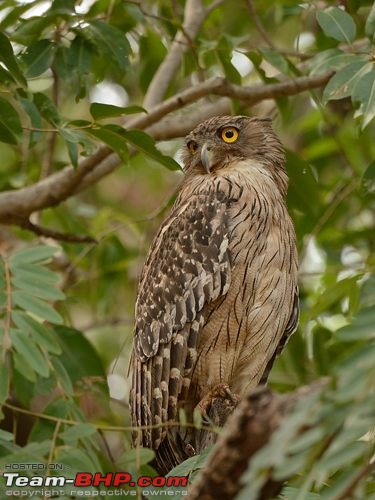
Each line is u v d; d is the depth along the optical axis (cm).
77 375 1111
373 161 1074
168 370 1029
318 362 1222
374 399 494
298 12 1317
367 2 1165
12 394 1042
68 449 750
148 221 1397
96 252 1418
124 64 1038
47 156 1293
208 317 1041
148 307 1061
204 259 1040
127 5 1155
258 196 1060
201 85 1139
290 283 1063
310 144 1530
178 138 1286
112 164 1236
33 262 842
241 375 1064
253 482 511
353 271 1215
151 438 1024
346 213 1410
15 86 946
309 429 515
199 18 1277
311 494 686
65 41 1058
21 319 807
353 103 895
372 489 665
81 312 1562
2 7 1114
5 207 1193
